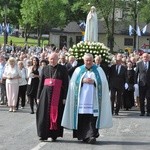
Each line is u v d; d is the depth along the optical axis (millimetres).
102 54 22859
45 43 105625
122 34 92000
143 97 22188
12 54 38781
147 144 14180
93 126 14125
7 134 15641
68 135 15734
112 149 13234
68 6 102625
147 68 22156
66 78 14656
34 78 22000
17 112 22672
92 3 74938
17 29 119062
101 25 92375
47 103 14453
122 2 77938
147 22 83812
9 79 22969
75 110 14219
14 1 101750
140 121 19812
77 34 96062
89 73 14336
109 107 14344
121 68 22328
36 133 15883
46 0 84625
